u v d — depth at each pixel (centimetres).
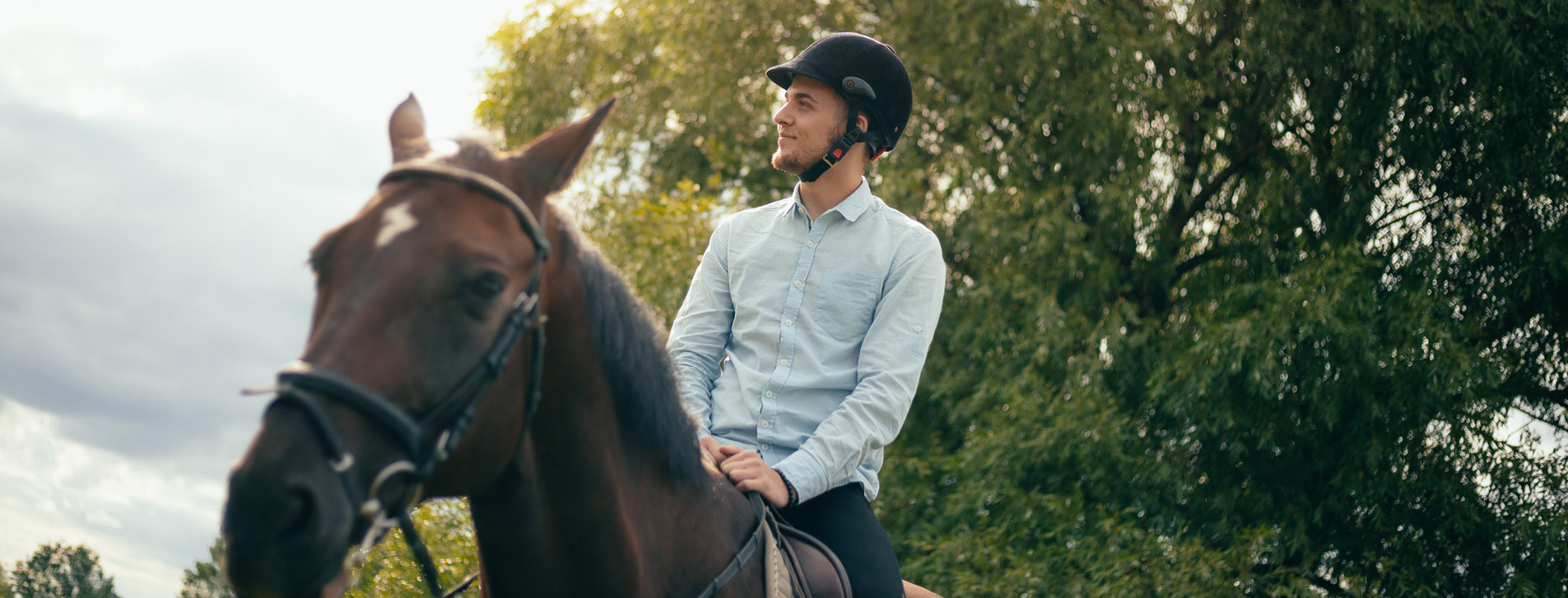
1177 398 799
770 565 169
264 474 100
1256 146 927
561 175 130
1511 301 845
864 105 209
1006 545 766
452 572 425
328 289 114
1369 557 816
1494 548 822
